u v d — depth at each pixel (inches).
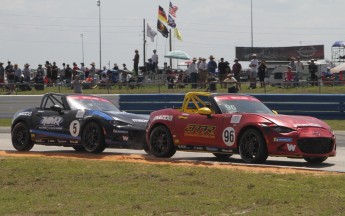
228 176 435.8
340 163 547.8
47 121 654.5
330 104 970.1
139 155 615.2
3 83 1342.3
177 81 1400.1
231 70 1364.4
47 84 1322.6
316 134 514.0
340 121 956.6
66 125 636.7
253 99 582.9
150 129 598.2
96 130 614.2
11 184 433.7
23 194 395.2
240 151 532.1
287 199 351.9
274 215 315.3
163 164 507.5
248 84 1293.1
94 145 616.7
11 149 705.0
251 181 414.6
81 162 523.8
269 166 500.7
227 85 1163.9
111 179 436.8
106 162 523.8
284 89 1210.6
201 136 561.9
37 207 354.0
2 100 1214.3
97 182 426.3
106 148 681.6
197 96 582.6
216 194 374.3
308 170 476.7
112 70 1439.5
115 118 611.8
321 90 1174.3
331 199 349.1
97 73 1631.4
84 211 339.3
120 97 1103.0
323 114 976.3
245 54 2586.1
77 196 381.1
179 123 578.2
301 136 507.2
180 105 1045.8
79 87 1268.5
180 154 646.5
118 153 651.5
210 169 471.2
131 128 606.2
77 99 658.2
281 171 466.0
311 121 531.2
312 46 2481.5
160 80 1366.9
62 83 1336.1
